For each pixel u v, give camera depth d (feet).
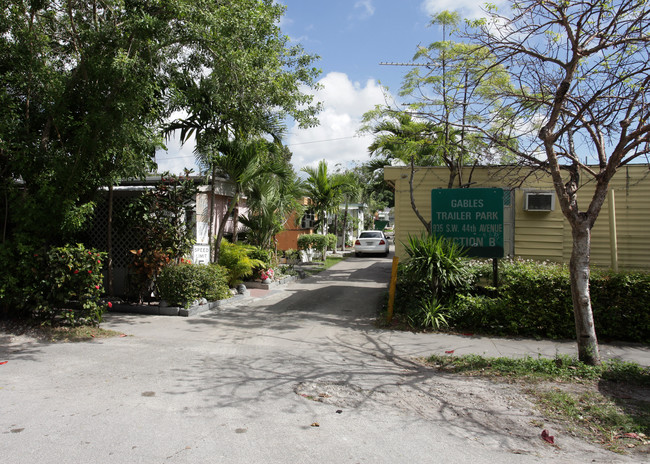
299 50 31.94
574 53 19.06
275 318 29.60
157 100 29.22
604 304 24.76
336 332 26.09
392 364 20.27
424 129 34.30
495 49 21.74
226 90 29.71
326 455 11.66
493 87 28.19
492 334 25.72
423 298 28.32
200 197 40.68
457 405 15.39
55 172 24.00
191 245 32.65
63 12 27.66
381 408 15.08
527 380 17.76
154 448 11.76
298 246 69.31
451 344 23.67
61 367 18.72
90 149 24.64
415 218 37.93
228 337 24.57
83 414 13.92
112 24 25.98
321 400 15.69
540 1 19.66
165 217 31.37
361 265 66.03
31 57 24.16
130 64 23.48
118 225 32.14
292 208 52.60
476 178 37.37
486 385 17.37
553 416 14.47
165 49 28.71
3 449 11.60
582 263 19.35
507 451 12.18
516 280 25.80
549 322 24.95
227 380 17.51
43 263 24.20
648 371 18.28
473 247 29.07
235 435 12.67
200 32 25.81
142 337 24.11
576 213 19.44
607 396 16.08
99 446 11.84
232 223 49.21
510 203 36.42
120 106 23.97
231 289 39.11
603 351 22.61
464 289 28.02
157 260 30.30
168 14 26.53
